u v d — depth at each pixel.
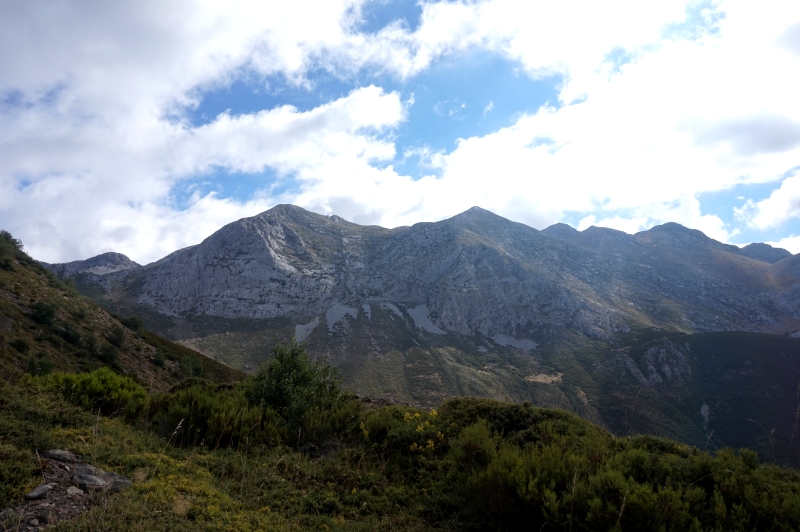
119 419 9.80
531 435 10.16
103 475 6.42
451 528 6.90
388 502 7.79
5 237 44.44
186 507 6.02
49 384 10.32
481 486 7.05
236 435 9.80
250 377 14.02
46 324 32.94
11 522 4.81
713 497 6.08
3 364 23.27
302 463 9.02
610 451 8.25
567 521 5.70
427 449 9.94
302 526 6.47
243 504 6.70
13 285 35.59
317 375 13.45
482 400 12.65
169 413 10.09
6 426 7.05
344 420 11.95
